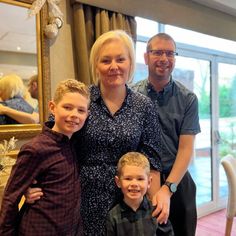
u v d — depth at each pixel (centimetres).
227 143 429
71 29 234
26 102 207
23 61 206
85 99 115
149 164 134
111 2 241
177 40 343
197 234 322
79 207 117
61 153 113
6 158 171
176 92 173
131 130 124
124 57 124
